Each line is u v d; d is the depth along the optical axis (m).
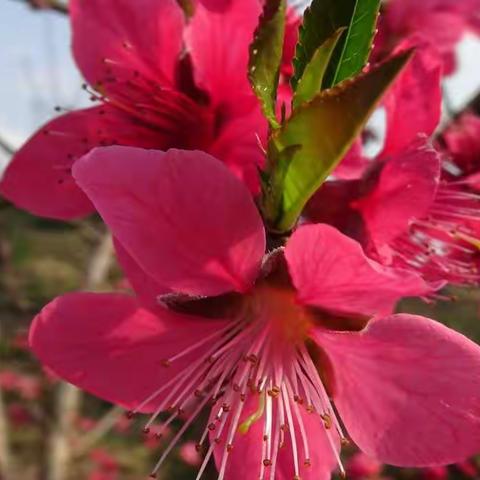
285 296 0.06
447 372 0.05
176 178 0.05
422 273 0.06
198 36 0.06
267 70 0.05
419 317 0.05
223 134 0.06
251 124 0.06
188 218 0.05
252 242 0.05
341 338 0.06
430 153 0.06
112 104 0.07
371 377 0.06
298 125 0.05
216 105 0.06
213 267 0.05
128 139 0.07
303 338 0.06
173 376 0.06
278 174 0.05
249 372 0.06
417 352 0.05
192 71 0.06
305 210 0.06
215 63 0.06
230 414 0.06
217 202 0.05
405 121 0.06
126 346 0.06
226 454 0.05
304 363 0.06
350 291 0.05
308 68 0.05
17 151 0.07
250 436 0.06
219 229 0.05
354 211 0.06
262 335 0.06
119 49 0.07
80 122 0.07
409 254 0.06
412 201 0.06
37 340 0.06
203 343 0.06
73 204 0.07
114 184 0.05
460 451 0.05
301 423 0.06
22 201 0.07
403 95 0.06
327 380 0.06
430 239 0.06
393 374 0.06
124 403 0.06
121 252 0.06
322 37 0.05
